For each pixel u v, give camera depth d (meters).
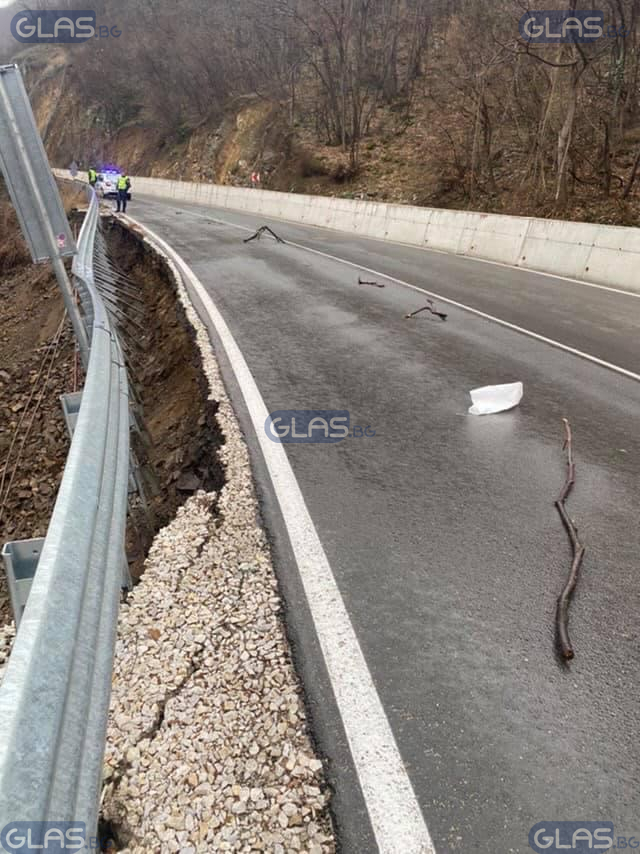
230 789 2.05
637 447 4.62
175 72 41.50
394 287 10.90
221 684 2.45
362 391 5.87
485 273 12.38
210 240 16.97
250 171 33.03
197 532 3.50
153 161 44.31
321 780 2.09
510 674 2.54
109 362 3.61
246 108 36.59
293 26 31.48
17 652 1.29
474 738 2.26
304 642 2.71
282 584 3.08
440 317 8.65
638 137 18.62
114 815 1.97
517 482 4.12
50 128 58.12
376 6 30.59
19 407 11.52
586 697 2.43
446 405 5.51
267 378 6.24
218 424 5.11
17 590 2.41
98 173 30.44
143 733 2.23
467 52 22.05
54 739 1.21
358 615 2.88
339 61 28.75
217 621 2.79
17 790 1.05
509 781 2.10
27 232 5.46
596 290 10.59
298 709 2.35
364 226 19.53
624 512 3.73
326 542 3.45
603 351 7.03
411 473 4.25
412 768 2.14
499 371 6.38
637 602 2.96
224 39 38.34
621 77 17.44
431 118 27.42
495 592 3.04
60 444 9.64
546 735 2.27
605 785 2.08
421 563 3.27
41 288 19.41
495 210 18.94
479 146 21.47
